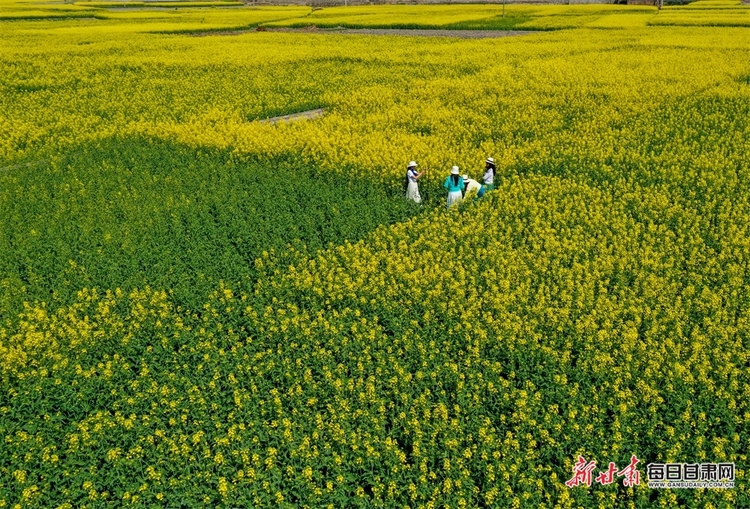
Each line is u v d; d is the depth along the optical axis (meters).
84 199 17.80
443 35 59.84
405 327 11.56
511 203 17.00
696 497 8.00
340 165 20.25
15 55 45.44
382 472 8.52
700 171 19.05
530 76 35.06
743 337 10.94
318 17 78.44
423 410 9.50
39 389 10.05
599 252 14.11
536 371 10.30
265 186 18.19
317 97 31.31
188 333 11.38
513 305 11.96
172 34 63.50
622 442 8.77
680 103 27.95
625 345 10.51
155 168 20.77
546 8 90.62
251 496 8.27
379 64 41.75
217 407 9.65
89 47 50.03
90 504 8.06
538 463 8.71
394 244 14.80
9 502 8.26
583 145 22.03
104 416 9.50
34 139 24.47
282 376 10.29
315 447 8.73
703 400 9.49
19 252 14.65
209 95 32.50
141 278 13.59
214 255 14.54
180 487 8.34
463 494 8.11
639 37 52.09
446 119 26.23
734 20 61.22
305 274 13.41
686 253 14.16
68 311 12.54
